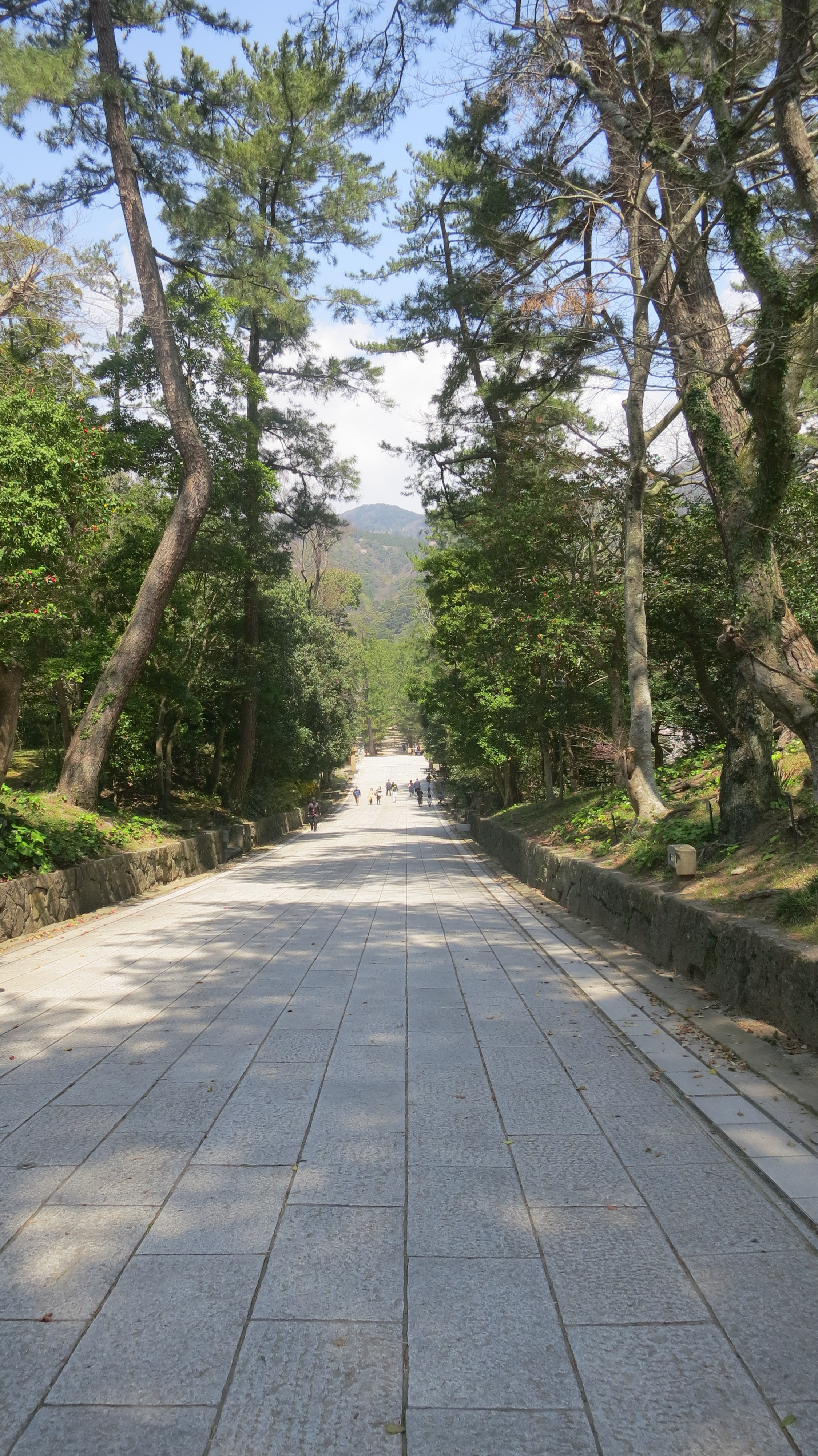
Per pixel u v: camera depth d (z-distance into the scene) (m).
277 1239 3.23
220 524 20.52
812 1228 3.30
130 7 16.25
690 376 8.20
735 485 7.79
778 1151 3.94
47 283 17.36
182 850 19.08
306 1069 5.17
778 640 7.37
